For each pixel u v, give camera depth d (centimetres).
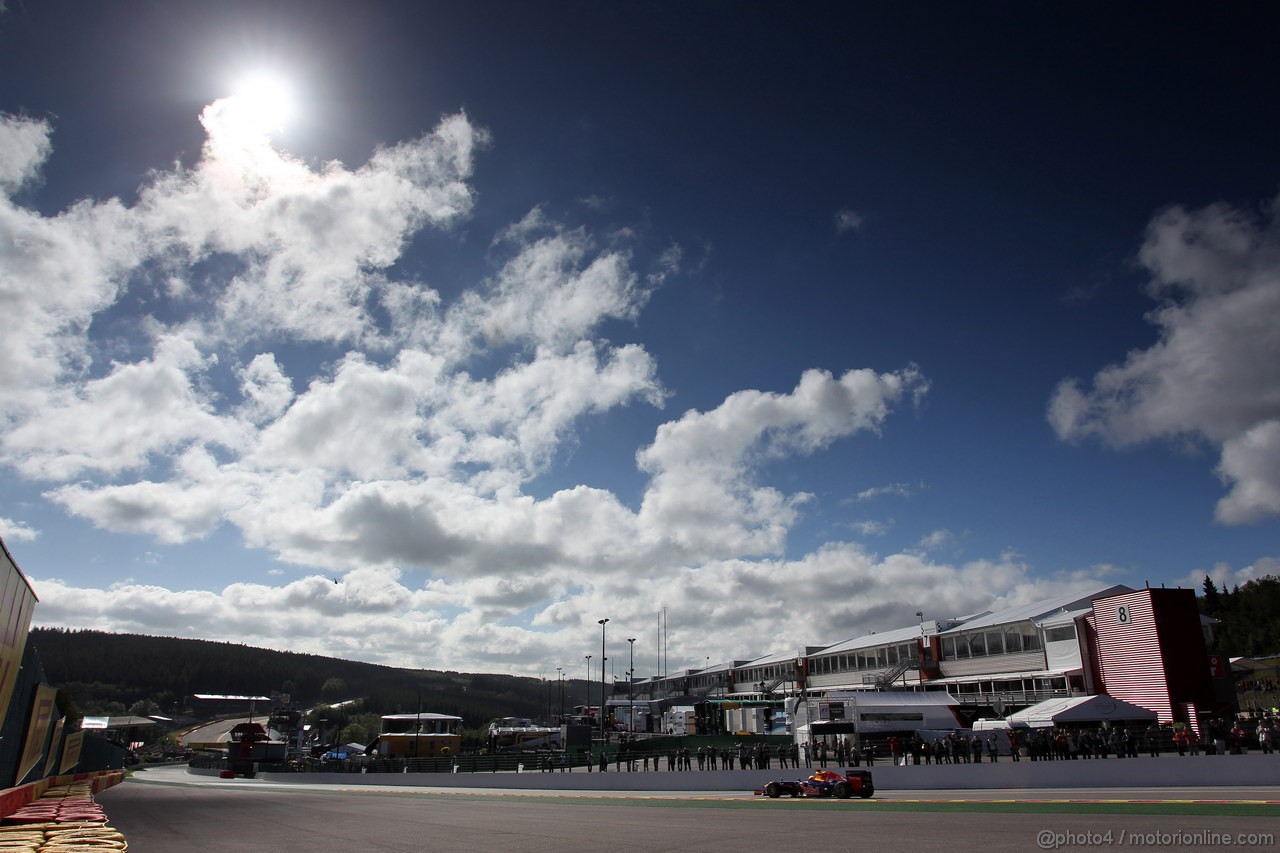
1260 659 7150
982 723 4519
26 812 1964
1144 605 4691
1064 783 3272
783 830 2012
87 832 1495
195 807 3475
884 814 2384
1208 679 4534
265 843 1980
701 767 4834
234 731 8656
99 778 5334
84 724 12825
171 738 15538
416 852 1750
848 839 1756
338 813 3056
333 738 12406
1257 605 12481
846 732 4806
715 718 7288
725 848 1688
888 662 7181
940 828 1908
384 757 7594
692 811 2805
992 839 1652
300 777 7200
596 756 6106
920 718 4894
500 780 5272
